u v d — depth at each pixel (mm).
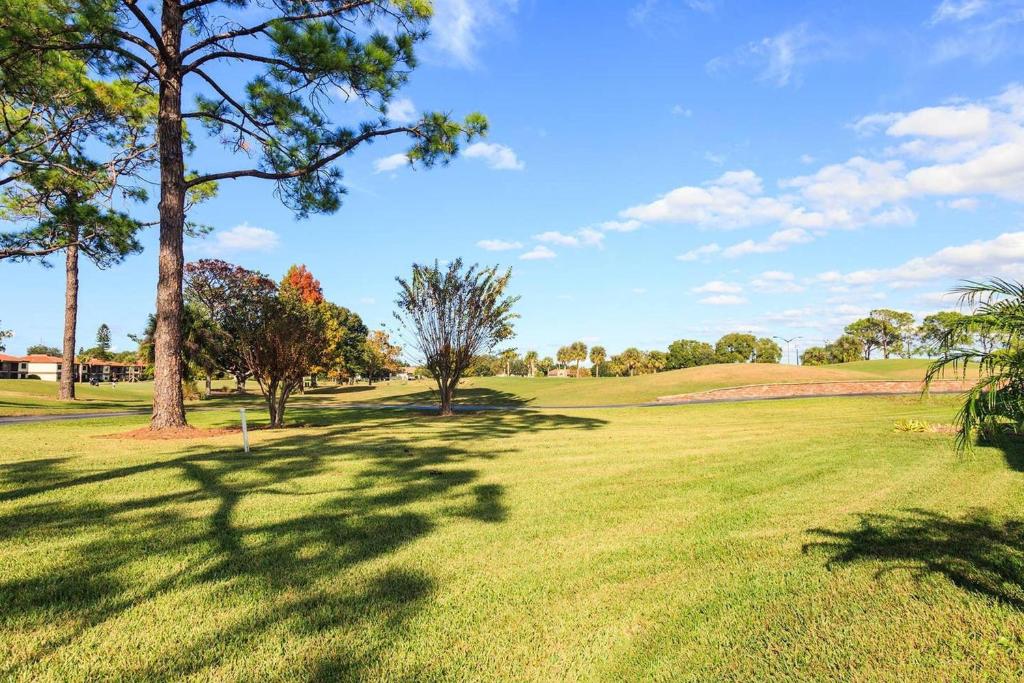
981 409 3781
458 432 14594
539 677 2789
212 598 3619
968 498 6363
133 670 2783
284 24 12203
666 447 10859
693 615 3457
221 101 15945
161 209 13383
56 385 51375
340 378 66688
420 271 22344
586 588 3875
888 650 3004
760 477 7668
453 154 14898
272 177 14570
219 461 9000
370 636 3158
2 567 4117
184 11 13625
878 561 4332
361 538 4922
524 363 102875
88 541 4723
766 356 109062
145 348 40531
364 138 15000
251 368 17047
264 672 2781
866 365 53031
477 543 4809
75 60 16062
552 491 6844
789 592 3785
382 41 13164
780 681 2742
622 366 98062
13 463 8656
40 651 2947
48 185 17516
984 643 3041
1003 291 3736
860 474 7820
